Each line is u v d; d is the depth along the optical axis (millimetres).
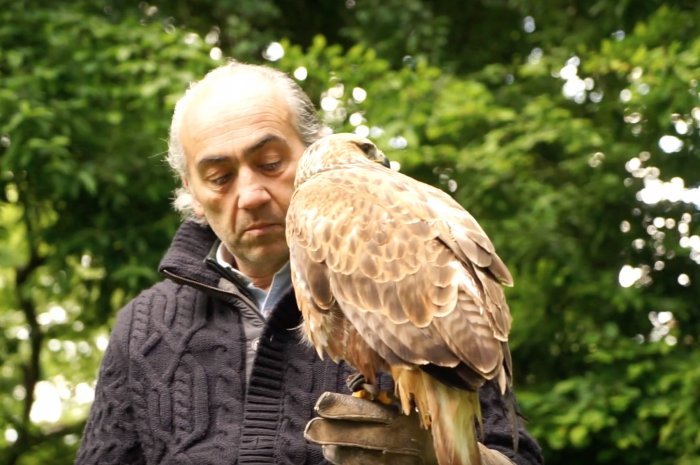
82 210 9758
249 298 4266
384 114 9266
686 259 9742
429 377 3379
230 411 4051
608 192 9234
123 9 10461
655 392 8695
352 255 3568
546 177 9891
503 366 3350
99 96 9289
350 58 9617
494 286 3469
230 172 4184
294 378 4023
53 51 9375
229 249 4297
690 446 8508
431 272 3420
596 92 10219
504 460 3721
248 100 4188
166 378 4129
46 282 10883
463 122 9227
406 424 3666
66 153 8711
